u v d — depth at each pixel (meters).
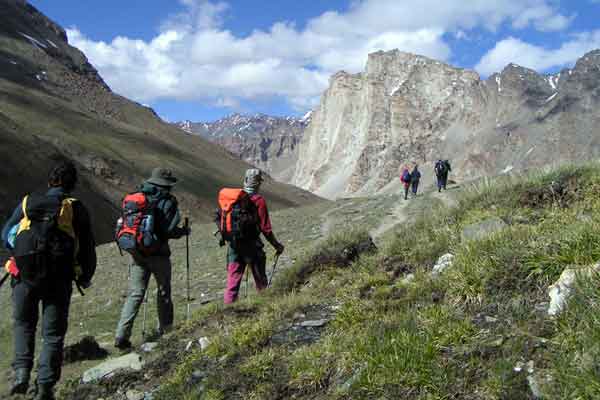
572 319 4.05
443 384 3.98
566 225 5.83
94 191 104.75
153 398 5.42
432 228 7.81
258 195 8.47
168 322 7.79
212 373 5.28
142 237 7.37
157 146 172.88
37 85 194.38
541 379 3.73
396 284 6.14
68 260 5.83
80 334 9.88
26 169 89.12
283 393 4.65
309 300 6.45
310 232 22.72
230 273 8.38
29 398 6.40
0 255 33.88
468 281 5.12
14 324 5.98
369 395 4.18
